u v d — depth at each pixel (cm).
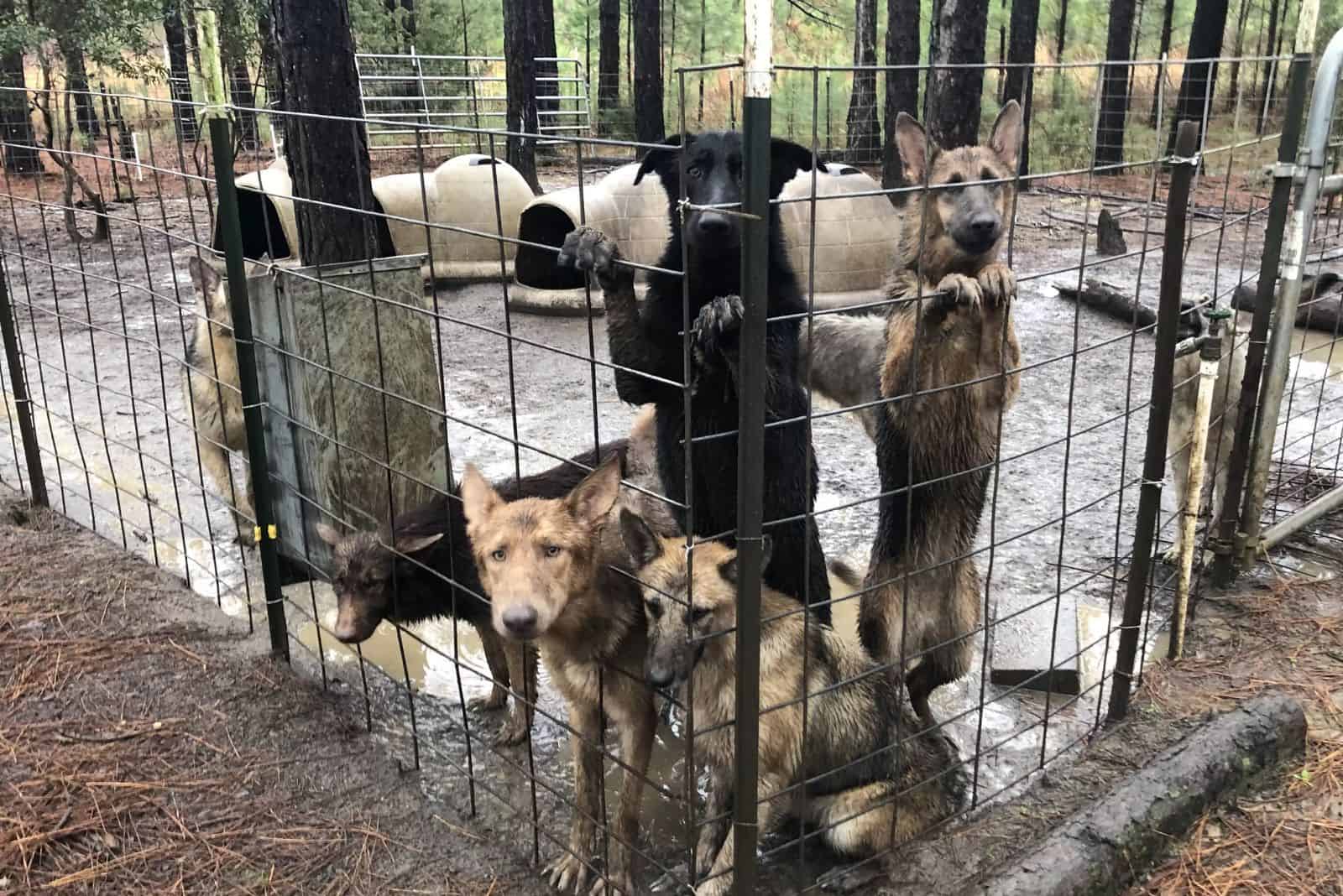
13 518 612
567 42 3809
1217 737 386
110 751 394
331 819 369
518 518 333
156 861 340
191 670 455
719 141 437
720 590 330
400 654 500
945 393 417
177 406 837
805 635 300
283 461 539
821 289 1052
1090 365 975
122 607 507
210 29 402
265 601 491
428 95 2762
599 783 362
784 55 2817
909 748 378
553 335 1103
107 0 1476
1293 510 617
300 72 567
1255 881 338
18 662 451
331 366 515
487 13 3231
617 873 343
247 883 333
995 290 389
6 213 1623
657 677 319
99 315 1127
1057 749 418
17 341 600
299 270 496
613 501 336
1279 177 474
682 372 437
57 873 331
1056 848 334
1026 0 2055
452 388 913
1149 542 398
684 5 3116
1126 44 2181
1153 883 341
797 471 447
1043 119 1794
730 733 342
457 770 413
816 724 348
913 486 347
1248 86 980
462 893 335
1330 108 457
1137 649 428
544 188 1988
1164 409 380
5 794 365
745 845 289
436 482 569
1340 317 695
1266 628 491
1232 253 1329
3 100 1390
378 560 419
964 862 343
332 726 426
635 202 1080
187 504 658
